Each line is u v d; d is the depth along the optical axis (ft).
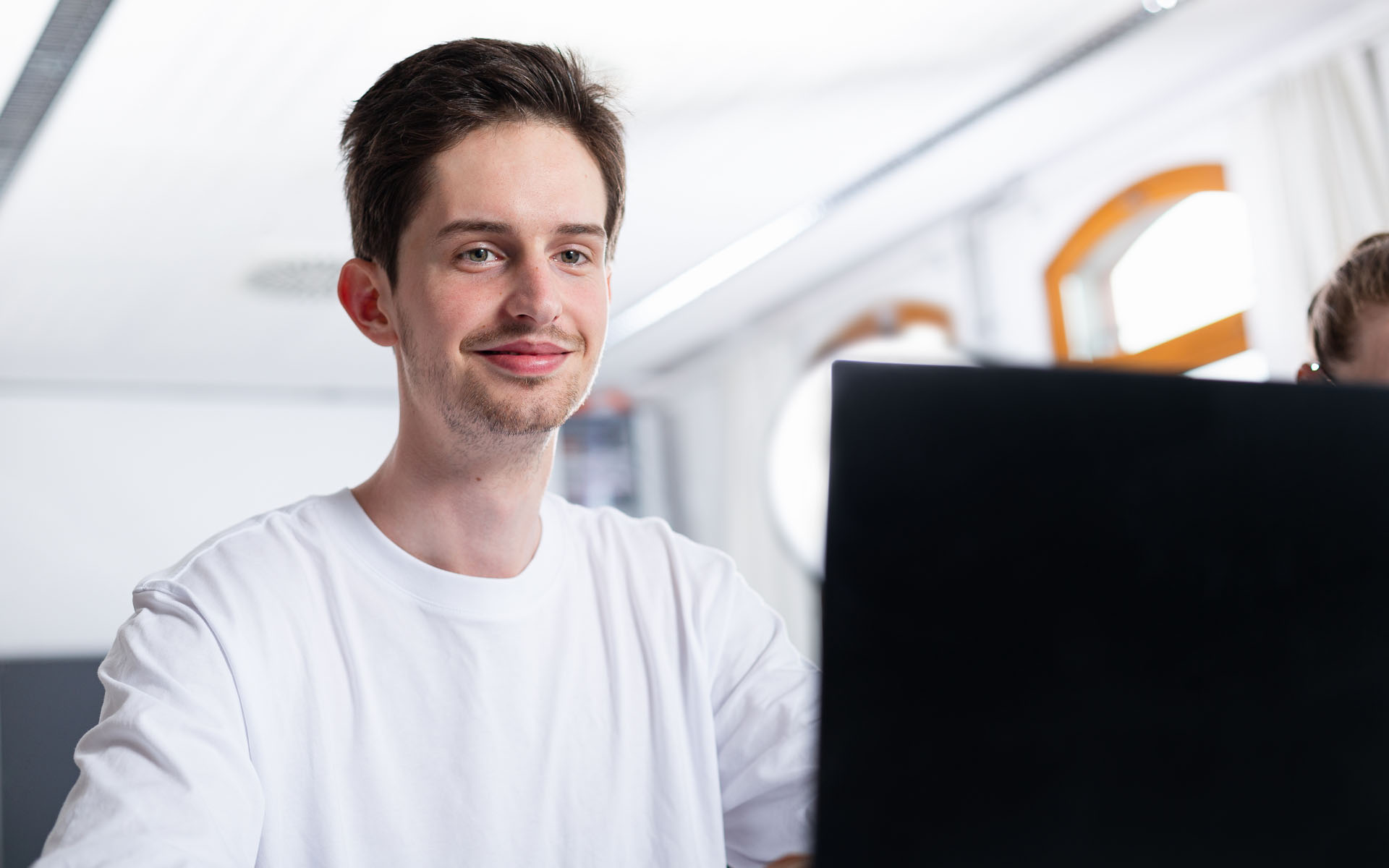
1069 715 1.78
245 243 18.02
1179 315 16.97
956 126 17.13
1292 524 1.91
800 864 3.37
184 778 3.02
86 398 25.00
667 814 3.89
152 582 3.53
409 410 3.73
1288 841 1.85
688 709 4.03
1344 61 14.38
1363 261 3.94
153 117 14.28
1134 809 1.79
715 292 23.34
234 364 24.14
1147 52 15.43
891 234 21.08
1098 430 1.84
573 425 29.53
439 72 3.59
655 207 19.03
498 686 3.72
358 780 3.55
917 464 1.77
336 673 3.62
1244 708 1.85
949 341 20.67
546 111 3.60
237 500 26.02
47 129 14.24
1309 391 1.96
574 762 3.81
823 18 13.99
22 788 12.14
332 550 3.74
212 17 12.39
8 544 23.95
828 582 1.75
